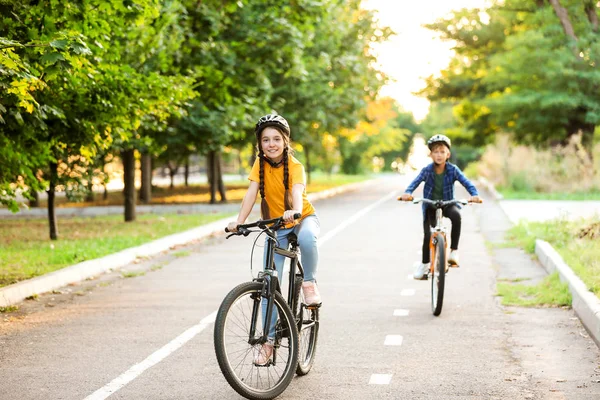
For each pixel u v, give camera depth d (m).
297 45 28.67
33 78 10.21
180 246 20.73
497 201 36.03
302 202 7.68
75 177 21.83
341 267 16.38
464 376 8.22
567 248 16.52
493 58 46.88
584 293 11.15
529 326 10.57
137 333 10.36
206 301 12.67
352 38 40.81
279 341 7.54
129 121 15.65
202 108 28.31
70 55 10.81
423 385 7.91
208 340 9.94
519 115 46.00
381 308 12.02
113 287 14.23
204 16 25.98
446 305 12.19
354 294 13.26
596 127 47.47
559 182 40.62
